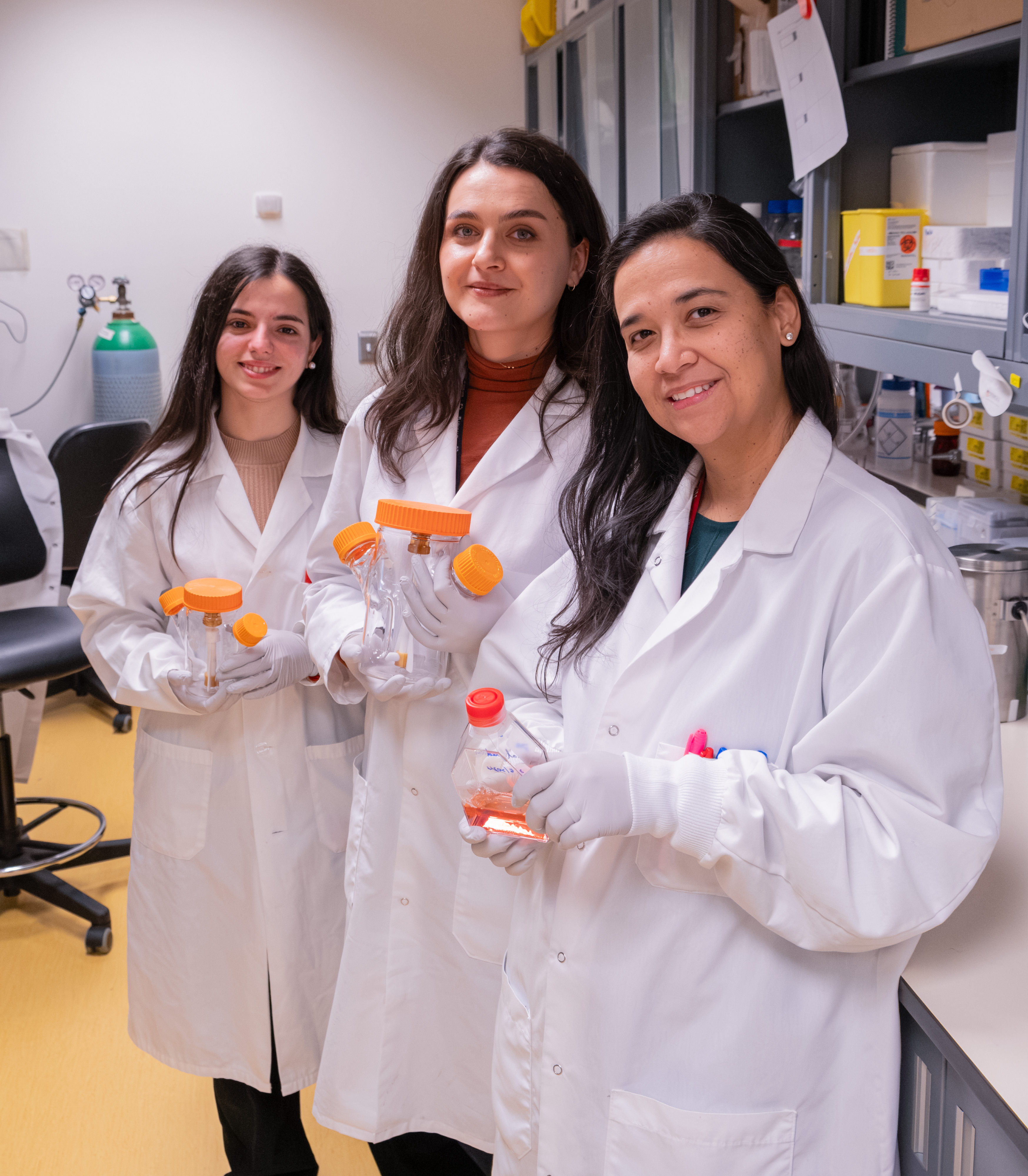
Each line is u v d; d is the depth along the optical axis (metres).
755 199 2.56
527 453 1.39
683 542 1.06
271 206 4.04
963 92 1.96
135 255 3.97
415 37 4.04
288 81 3.97
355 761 1.60
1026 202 1.33
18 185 3.83
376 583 1.40
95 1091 2.06
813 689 0.94
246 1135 1.74
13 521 2.68
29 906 2.68
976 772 0.91
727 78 2.49
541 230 1.31
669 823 0.90
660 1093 0.97
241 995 1.67
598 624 1.09
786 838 0.87
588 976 1.00
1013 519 1.77
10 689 2.36
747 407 0.95
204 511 1.66
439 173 1.38
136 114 3.88
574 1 3.44
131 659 1.58
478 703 1.02
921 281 1.69
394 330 1.51
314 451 1.72
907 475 2.33
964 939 1.01
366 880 1.48
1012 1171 0.84
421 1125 1.53
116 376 3.81
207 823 1.63
